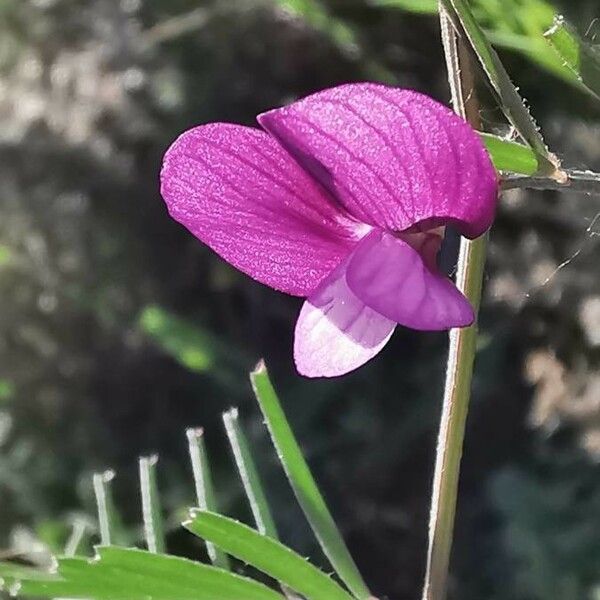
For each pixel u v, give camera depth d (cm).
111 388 17
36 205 17
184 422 17
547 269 14
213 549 5
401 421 16
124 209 17
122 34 17
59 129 17
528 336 14
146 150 17
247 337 17
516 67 12
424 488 16
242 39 16
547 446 14
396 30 14
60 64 17
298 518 15
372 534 16
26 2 17
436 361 16
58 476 17
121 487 16
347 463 16
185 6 16
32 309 17
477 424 15
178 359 17
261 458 16
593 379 13
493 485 14
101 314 17
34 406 17
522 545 13
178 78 17
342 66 15
